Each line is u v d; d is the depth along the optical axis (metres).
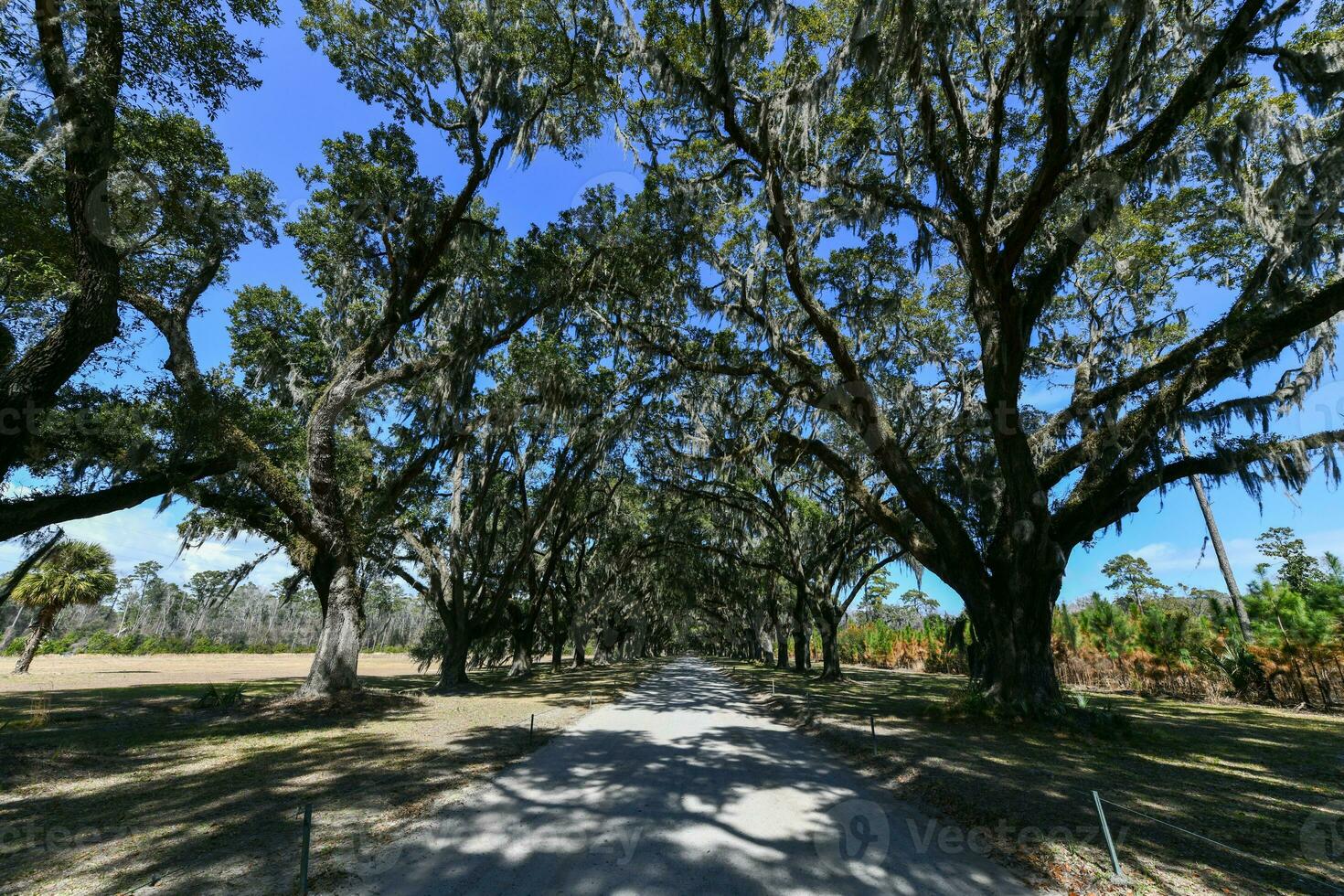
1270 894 4.02
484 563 23.02
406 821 5.51
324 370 19.14
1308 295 11.39
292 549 15.90
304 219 16.09
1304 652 17.70
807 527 29.38
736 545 35.50
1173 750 9.63
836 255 16.66
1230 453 11.77
